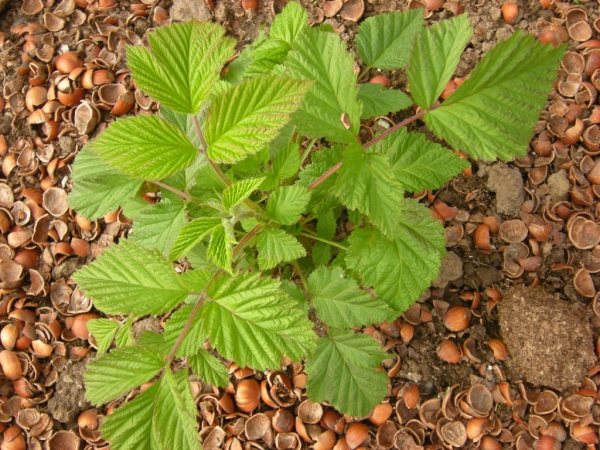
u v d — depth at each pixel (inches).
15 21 18.6
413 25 14.7
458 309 15.1
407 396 14.7
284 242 11.6
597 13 17.1
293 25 13.0
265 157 12.5
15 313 15.7
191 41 9.7
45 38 18.1
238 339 9.9
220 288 10.3
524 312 14.9
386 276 12.6
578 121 16.1
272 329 10.0
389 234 10.3
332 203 13.5
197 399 15.0
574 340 14.6
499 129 10.5
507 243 15.8
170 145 9.9
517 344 14.9
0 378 15.5
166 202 12.8
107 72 17.4
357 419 14.7
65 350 15.6
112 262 10.4
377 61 14.8
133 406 9.5
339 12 17.7
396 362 14.9
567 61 16.8
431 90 10.7
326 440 14.5
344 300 12.6
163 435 9.5
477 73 10.1
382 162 10.5
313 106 10.8
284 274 14.7
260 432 14.8
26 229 16.7
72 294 16.2
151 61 9.5
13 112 17.5
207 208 13.4
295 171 12.3
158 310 10.2
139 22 18.1
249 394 14.8
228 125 9.6
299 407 14.7
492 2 17.3
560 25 17.0
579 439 14.4
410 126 16.6
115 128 9.5
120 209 16.3
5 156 17.3
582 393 14.5
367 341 12.9
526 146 10.6
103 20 18.2
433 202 16.0
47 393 15.4
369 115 14.6
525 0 17.3
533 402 14.7
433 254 12.6
